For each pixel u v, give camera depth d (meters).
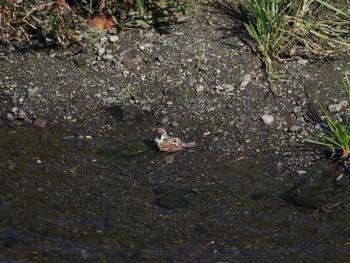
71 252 13.34
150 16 19.00
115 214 14.30
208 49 18.36
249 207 14.55
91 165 15.62
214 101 17.19
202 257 13.29
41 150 16.00
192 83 17.58
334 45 18.48
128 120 16.88
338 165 15.65
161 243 13.62
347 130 16.23
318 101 16.41
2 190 14.81
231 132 16.52
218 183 15.18
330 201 14.71
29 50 18.42
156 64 18.03
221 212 14.41
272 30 18.20
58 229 13.88
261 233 13.88
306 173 15.46
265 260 13.22
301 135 16.41
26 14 18.25
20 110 17.05
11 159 15.70
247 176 15.38
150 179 15.27
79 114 17.02
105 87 17.58
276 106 17.08
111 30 18.81
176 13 19.12
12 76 17.83
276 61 18.09
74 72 17.94
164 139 15.89
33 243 13.52
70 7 18.91
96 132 16.56
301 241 13.69
